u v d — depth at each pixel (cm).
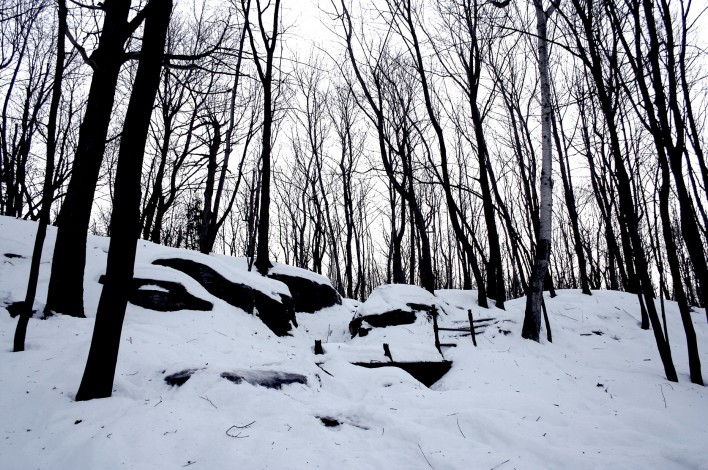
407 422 464
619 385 697
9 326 653
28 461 336
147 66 470
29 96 1731
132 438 363
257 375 584
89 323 717
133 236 464
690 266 2373
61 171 1830
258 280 1248
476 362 861
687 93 766
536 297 1080
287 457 364
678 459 388
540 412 527
